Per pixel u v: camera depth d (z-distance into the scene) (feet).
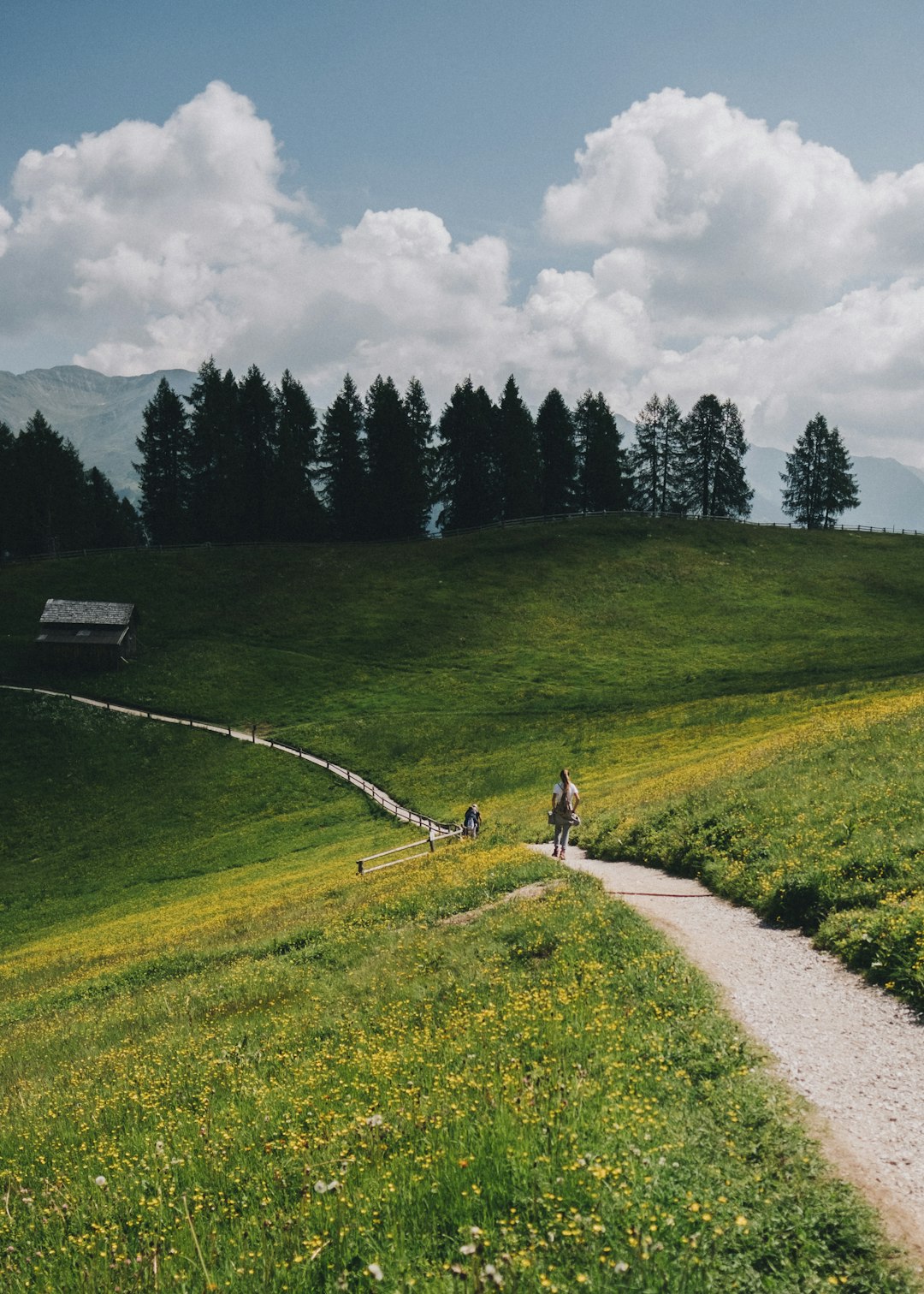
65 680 286.46
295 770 226.17
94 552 389.19
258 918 101.14
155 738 252.01
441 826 162.91
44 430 422.41
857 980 40.29
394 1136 28.25
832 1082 30.37
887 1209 22.67
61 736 254.06
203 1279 22.00
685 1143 25.77
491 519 435.53
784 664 264.72
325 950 67.77
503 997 43.06
